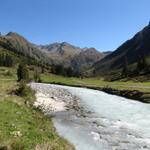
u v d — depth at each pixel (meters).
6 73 147.88
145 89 76.88
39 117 29.25
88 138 27.06
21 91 45.59
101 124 34.12
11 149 16.94
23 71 91.38
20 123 23.72
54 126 30.50
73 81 154.25
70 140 25.94
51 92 72.62
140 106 52.50
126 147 24.17
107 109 47.72
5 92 44.91
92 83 134.00
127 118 39.00
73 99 60.88
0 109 27.58
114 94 80.62
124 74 180.00
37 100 49.16
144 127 32.84
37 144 18.81
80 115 40.31
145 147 24.22
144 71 165.88
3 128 21.00
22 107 31.59
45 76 179.75
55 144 20.27
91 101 59.47
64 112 42.19
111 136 28.08
